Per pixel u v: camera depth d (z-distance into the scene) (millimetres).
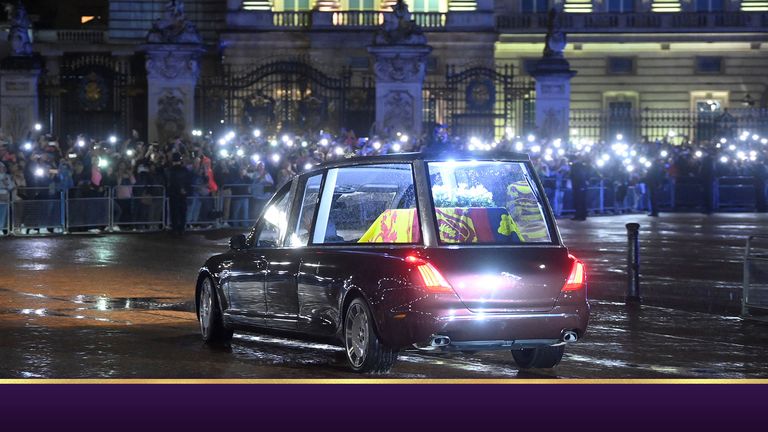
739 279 26250
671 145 57406
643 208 53312
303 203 15945
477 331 14039
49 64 78250
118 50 78000
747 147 58125
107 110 55875
